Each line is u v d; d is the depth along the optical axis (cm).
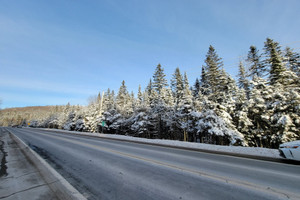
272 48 2120
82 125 3831
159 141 1307
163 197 324
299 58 2127
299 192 352
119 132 3553
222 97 2133
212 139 2159
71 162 614
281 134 1586
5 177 428
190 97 2241
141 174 473
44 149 920
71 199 309
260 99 1727
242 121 1870
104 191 351
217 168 547
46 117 8262
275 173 494
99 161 634
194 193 345
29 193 328
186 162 632
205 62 2600
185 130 2344
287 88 1659
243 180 429
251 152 791
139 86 4712
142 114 2498
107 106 3828
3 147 987
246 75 2692
